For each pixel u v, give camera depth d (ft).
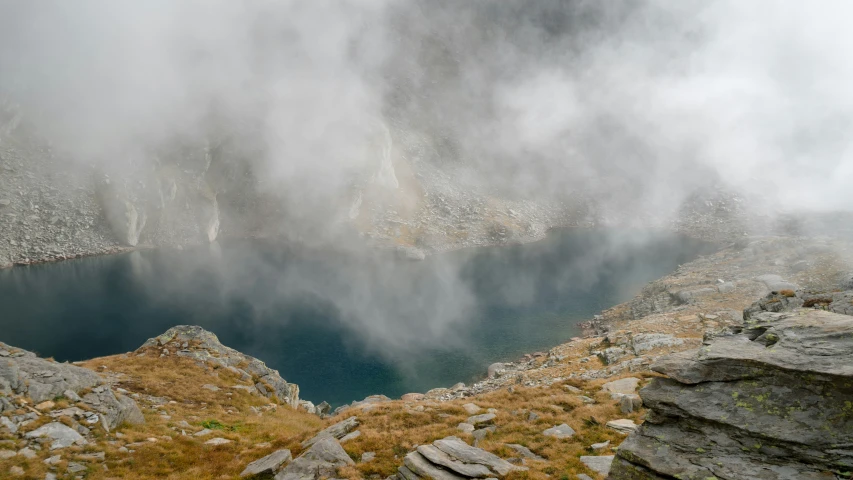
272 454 93.15
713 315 217.97
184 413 125.49
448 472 73.87
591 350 216.74
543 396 124.67
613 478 52.08
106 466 86.33
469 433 98.37
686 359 56.34
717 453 47.19
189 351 173.17
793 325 54.29
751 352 52.01
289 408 164.55
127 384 135.85
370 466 82.99
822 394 45.14
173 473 88.58
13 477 74.74
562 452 87.04
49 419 92.68
